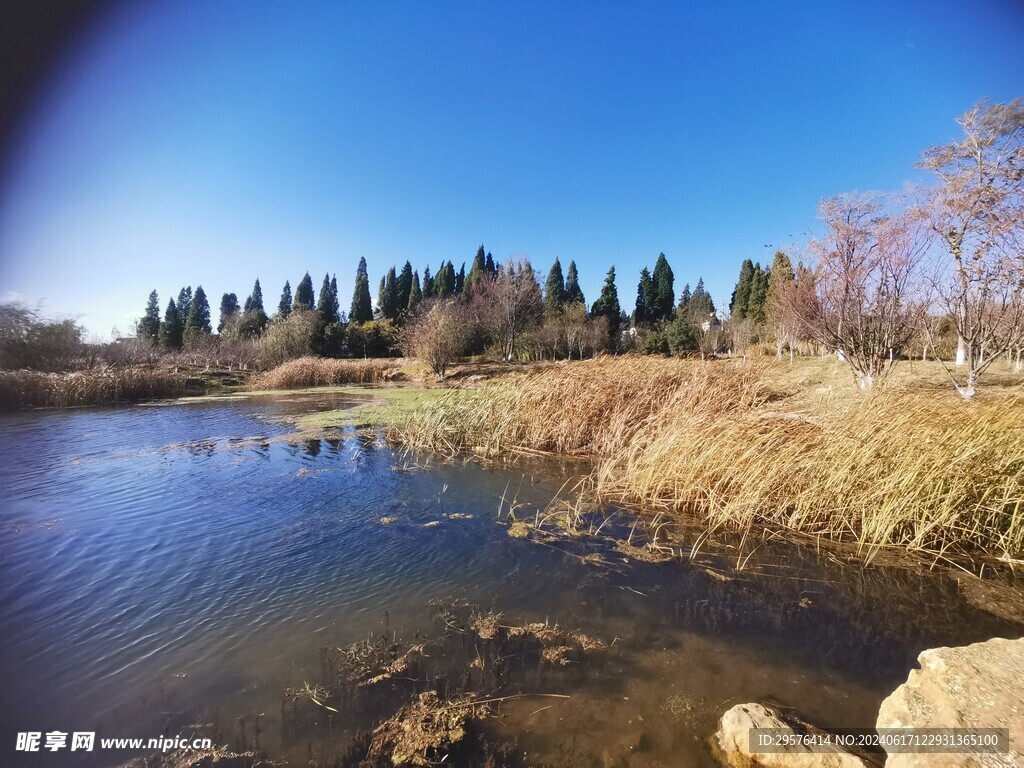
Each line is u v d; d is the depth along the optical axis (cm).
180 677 266
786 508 543
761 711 227
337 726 229
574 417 921
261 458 795
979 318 805
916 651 298
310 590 366
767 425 605
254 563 411
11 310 1859
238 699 248
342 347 3656
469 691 254
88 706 243
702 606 351
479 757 211
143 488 620
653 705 245
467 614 335
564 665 278
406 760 209
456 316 3005
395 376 2509
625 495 632
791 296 1127
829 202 961
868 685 264
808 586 385
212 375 2403
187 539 459
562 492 643
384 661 280
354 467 745
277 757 211
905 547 464
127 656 284
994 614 343
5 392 1397
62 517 512
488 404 1009
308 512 538
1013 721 189
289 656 285
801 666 280
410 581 383
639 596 365
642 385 989
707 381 928
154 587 368
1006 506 452
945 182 955
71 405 1502
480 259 5697
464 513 546
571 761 208
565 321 3622
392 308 5059
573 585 381
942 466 466
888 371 959
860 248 957
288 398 1720
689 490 582
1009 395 513
